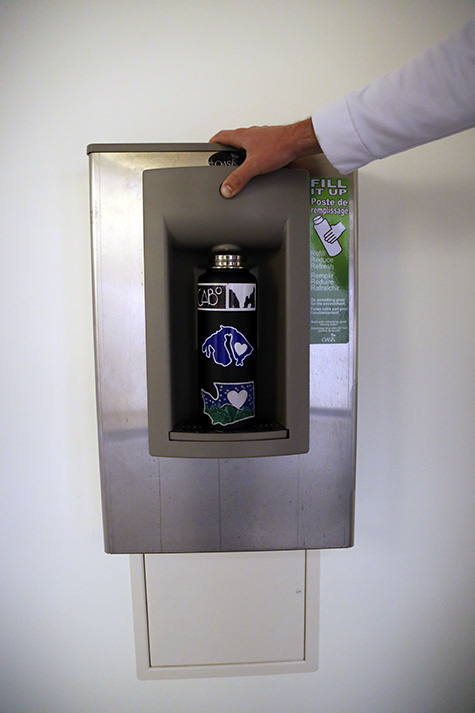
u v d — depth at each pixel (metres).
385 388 0.77
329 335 0.64
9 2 0.69
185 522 0.66
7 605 0.80
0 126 0.71
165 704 0.82
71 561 0.79
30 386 0.76
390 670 0.83
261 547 0.67
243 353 0.60
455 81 0.49
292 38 0.71
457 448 0.79
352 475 0.66
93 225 0.62
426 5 0.71
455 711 0.84
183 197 0.56
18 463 0.77
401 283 0.76
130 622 0.81
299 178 0.57
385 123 0.52
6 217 0.73
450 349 0.77
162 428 0.58
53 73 0.71
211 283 0.60
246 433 0.58
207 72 0.71
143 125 0.72
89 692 0.82
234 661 0.79
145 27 0.71
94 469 0.77
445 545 0.81
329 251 0.63
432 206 0.75
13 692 0.82
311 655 0.80
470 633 0.83
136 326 0.63
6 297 0.74
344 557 0.81
